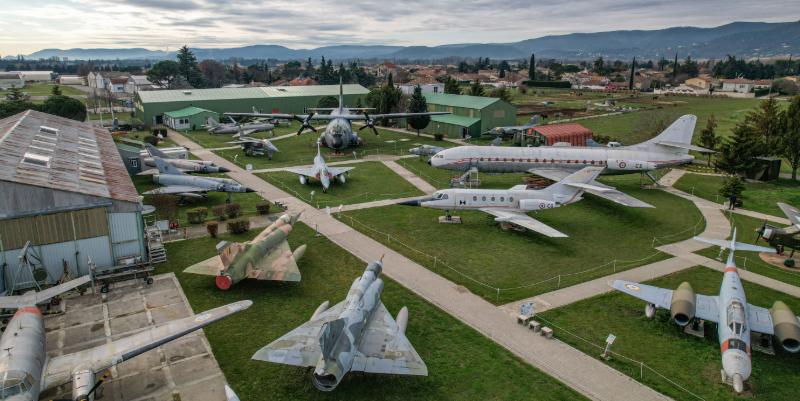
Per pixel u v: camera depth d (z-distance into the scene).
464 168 57.38
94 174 36.06
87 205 30.64
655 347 25.03
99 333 25.48
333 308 24.27
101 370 19.39
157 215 43.53
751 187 57.53
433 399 20.83
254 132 96.38
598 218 46.50
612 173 56.12
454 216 46.41
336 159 72.25
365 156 74.62
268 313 27.89
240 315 27.58
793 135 58.50
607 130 100.12
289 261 31.83
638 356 24.20
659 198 52.94
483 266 35.12
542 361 23.62
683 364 23.67
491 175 63.34
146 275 31.28
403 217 46.06
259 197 51.84
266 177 60.78
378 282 26.14
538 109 136.25
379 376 22.39
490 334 25.92
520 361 23.56
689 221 45.44
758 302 30.17
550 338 25.61
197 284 31.41
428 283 32.06
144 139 80.75
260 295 30.11
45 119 53.22
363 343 21.70
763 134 63.50
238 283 31.72
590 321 27.45
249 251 31.05
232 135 92.88
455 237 41.06
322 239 39.88
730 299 24.78
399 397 20.94
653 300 26.98
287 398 20.81
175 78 189.25
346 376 22.38
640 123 104.69
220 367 22.86
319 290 30.91
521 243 39.91
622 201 42.06
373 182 59.19
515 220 40.62
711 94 198.75
